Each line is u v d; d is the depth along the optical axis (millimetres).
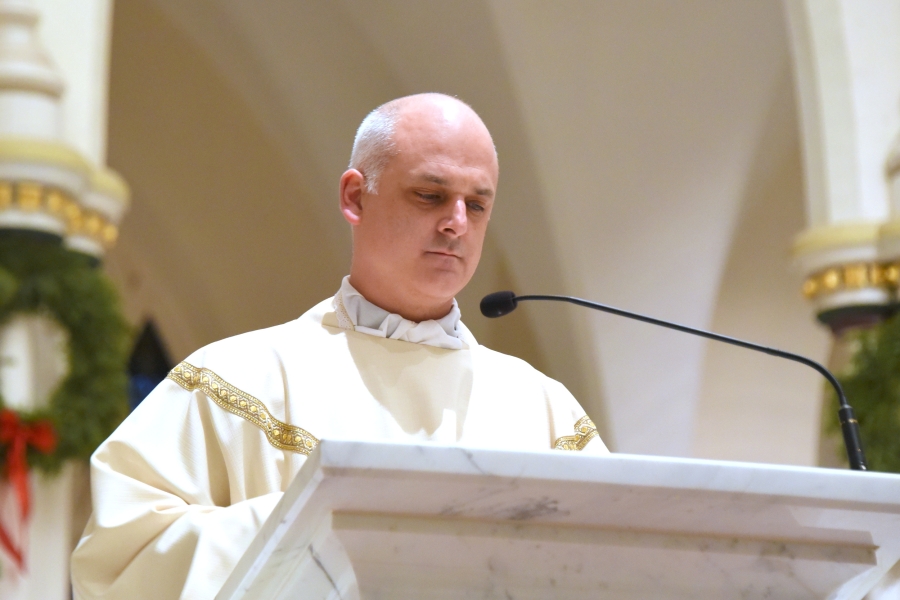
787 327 30656
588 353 27219
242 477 5637
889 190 18609
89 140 15414
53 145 14148
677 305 27312
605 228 26484
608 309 6094
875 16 19344
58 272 13922
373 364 6254
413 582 3742
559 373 28266
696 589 3943
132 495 5316
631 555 3814
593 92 25312
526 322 28531
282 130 31203
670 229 26844
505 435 6301
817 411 30938
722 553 3871
